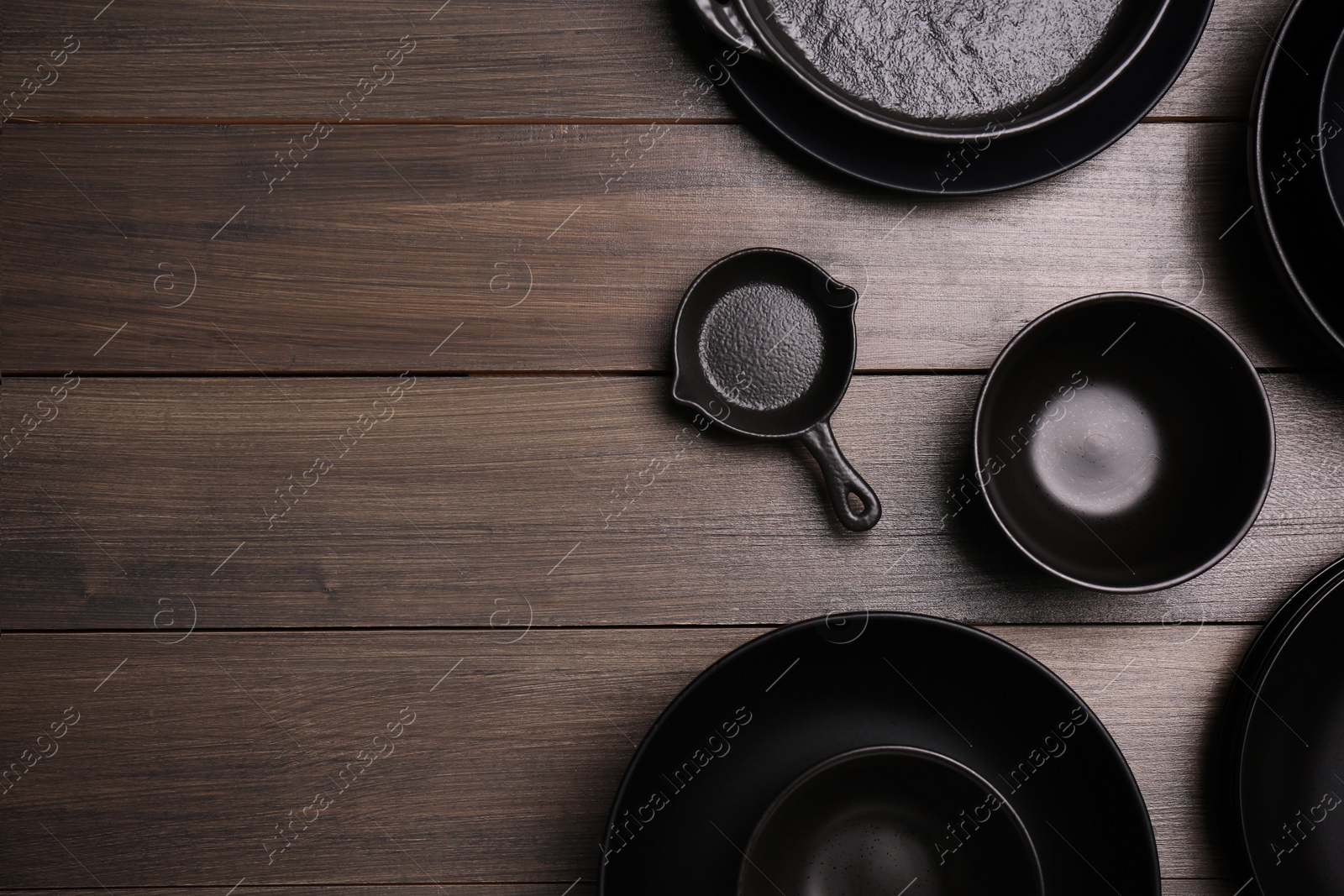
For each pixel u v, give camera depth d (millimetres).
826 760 1056
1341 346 1082
